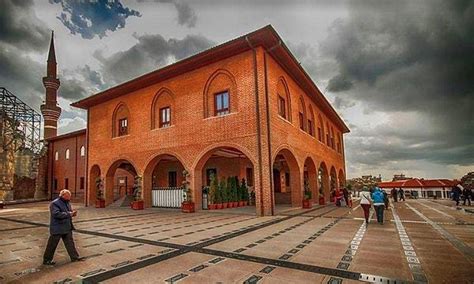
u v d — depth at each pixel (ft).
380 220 34.09
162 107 60.23
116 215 48.14
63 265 17.69
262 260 17.94
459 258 17.95
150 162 60.29
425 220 37.17
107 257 19.40
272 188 44.27
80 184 100.89
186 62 52.80
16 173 108.58
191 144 53.01
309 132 71.82
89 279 15.03
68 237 18.67
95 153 73.05
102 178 69.82
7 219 45.83
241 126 46.83
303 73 59.11
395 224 33.40
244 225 33.27
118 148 66.95
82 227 33.91
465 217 40.73
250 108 46.24
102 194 69.36
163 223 36.55
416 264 16.65
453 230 28.86
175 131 56.03
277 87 51.98
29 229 34.09
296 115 60.64
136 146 63.05
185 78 55.83
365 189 34.42
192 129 53.26
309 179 71.26
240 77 48.14
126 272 16.05
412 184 166.30
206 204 55.06
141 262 18.01
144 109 62.64
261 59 46.32
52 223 18.26
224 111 50.65
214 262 17.70
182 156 54.19
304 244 22.39
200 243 23.41
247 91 46.98
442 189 155.53
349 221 36.37
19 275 15.92
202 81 53.16
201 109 52.42
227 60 50.11
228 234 27.35
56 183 110.93
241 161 73.10
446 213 46.96
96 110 74.74
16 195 103.24
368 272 15.29
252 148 45.11
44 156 113.80
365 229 29.73
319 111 81.76
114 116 70.18
